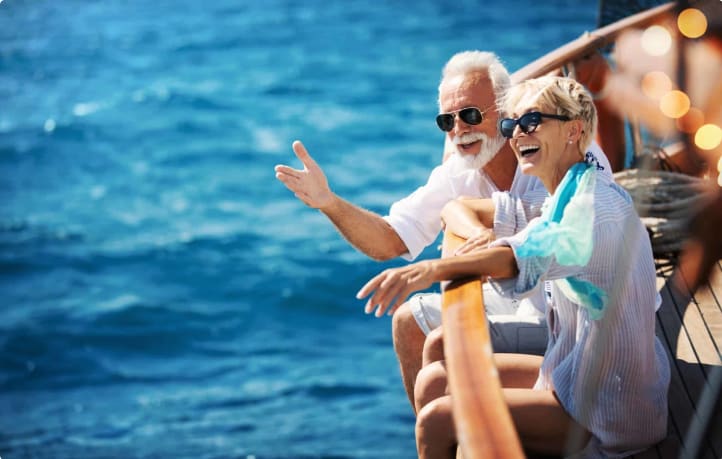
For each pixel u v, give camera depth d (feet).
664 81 13.41
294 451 34.99
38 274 54.75
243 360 44.14
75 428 39.01
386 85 86.79
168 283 52.70
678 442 12.48
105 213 63.16
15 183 69.51
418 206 15.49
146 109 84.33
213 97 86.43
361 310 48.44
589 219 10.94
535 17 104.94
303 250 55.11
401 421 36.63
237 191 65.57
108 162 72.84
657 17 20.29
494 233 13.64
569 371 11.62
